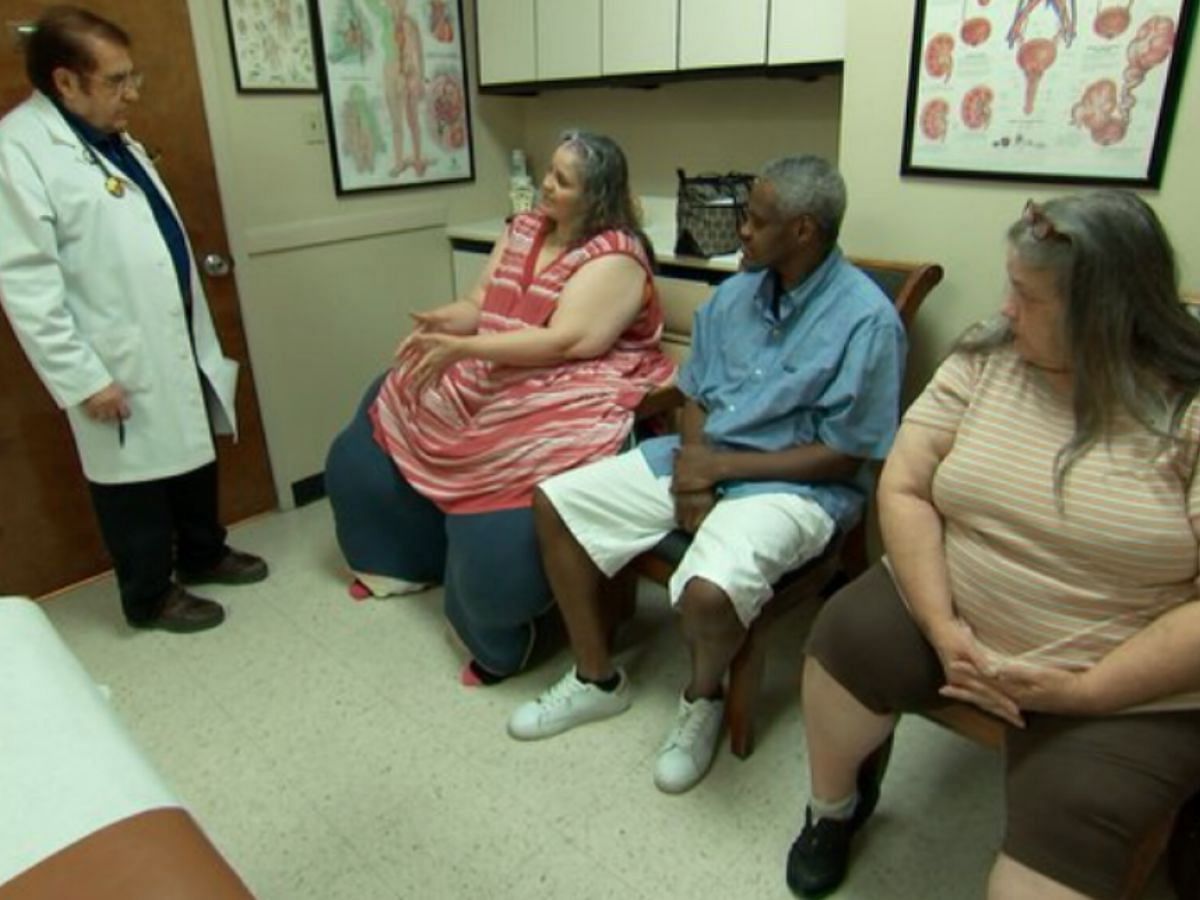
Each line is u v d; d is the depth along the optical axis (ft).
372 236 9.44
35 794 2.21
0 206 5.65
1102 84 5.05
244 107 8.09
